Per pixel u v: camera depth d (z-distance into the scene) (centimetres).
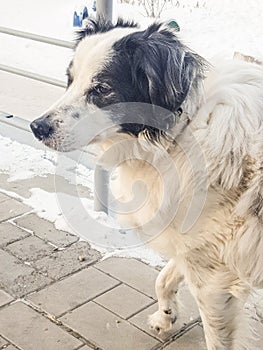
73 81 68
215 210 67
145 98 64
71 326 85
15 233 109
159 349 82
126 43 64
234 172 65
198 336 85
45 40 128
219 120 65
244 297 73
